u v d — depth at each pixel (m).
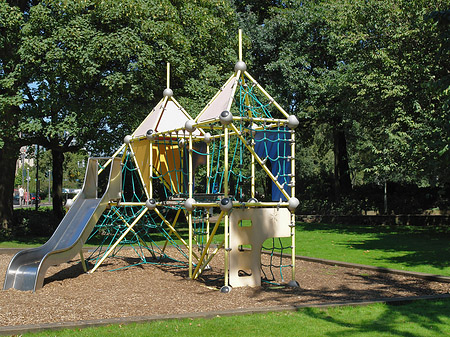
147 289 7.85
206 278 9.12
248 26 24.83
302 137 30.95
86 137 16.41
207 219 10.60
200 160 11.63
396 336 4.83
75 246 8.77
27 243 16.81
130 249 13.69
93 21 15.20
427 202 28.83
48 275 9.39
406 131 17.06
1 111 14.88
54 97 14.90
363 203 28.33
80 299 6.96
